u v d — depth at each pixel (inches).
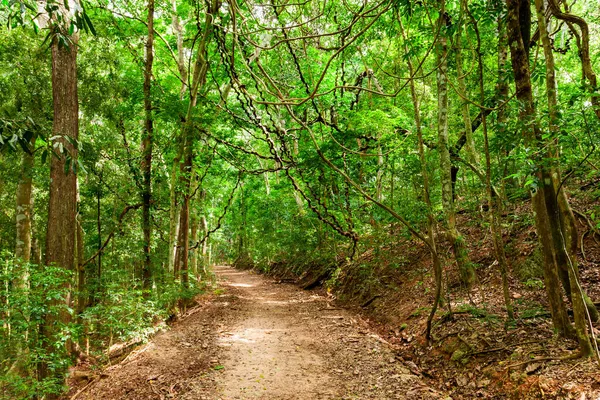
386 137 373.4
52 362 241.9
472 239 385.4
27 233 403.9
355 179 467.5
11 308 224.7
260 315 425.4
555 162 151.0
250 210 1020.5
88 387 258.8
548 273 195.6
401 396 193.8
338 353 268.4
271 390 209.9
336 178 434.3
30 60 337.4
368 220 463.8
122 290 335.0
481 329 234.8
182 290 442.9
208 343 311.3
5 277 229.9
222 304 503.5
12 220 509.0
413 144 357.1
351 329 332.2
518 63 181.3
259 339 318.3
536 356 187.0
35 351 239.1
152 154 463.8
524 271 292.5
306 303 500.4
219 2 159.8
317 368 242.2
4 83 330.0
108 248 517.7
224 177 625.3
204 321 400.2
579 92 145.9
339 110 454.0
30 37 333.4
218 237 1201.4
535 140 157.4
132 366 274.4
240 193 979.3
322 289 604.7
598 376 153.9
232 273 1216.8
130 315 335.6
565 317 193.9
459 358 220.5
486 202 395.9
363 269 483.5
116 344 379.6
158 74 551.2
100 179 416.2
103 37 379.2
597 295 227.0
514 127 184.7
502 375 187.9
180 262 493.4
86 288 377.7
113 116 398.6
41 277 235.8
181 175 441.7
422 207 337.1
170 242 413.7
